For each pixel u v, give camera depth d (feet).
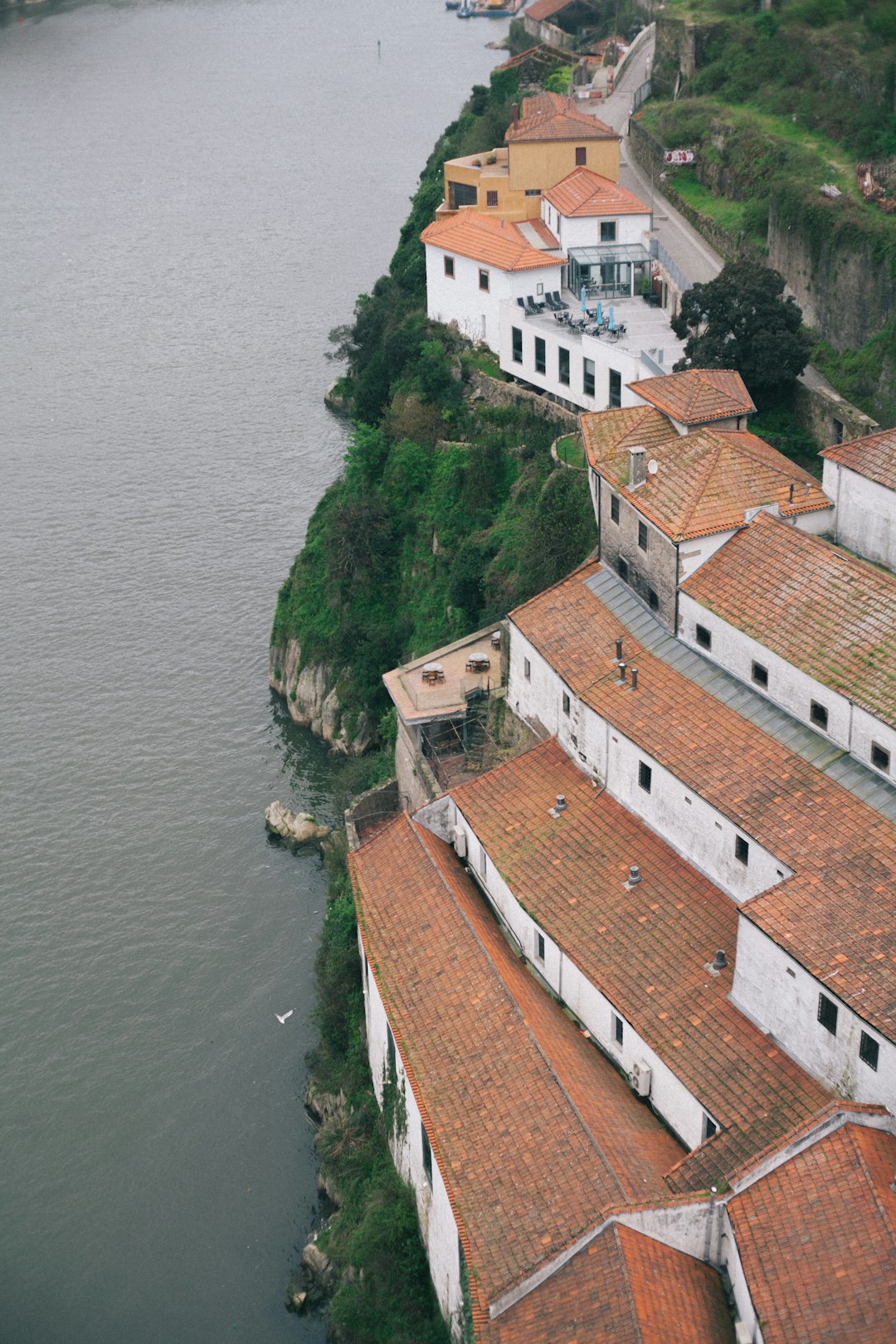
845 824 177.68
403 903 209.15
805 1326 142.20
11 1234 217.77
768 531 212.64
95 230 655.76
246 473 431.84
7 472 438.40
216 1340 202.08
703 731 200.03
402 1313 185.06
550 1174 163.84
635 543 226.38
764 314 282.97
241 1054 244.42
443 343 356.59
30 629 360.89
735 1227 152.05
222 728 324.80
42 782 308.60
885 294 302.25
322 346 517.14
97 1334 203.72
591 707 211.61
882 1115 155.53
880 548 217.36
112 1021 251.39
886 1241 145.07
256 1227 216.95
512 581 282.36
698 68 469.98
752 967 171.53
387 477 337.31
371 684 312.91
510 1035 181.98
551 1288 153.28
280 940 266.16
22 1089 239.71
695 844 196.24
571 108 453.58
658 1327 146.41
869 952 159.94
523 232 372.58
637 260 346.13
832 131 383.24
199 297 570.05
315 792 304.09
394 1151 202.08
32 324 552.82
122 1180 224.94
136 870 284.00
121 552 393.70
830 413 277.44
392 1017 191.52
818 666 191.21
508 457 318.24
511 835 212.64
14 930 270.67
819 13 424.87
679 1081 170.71
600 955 189.26
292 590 341.00
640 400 292.20
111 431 462.60
